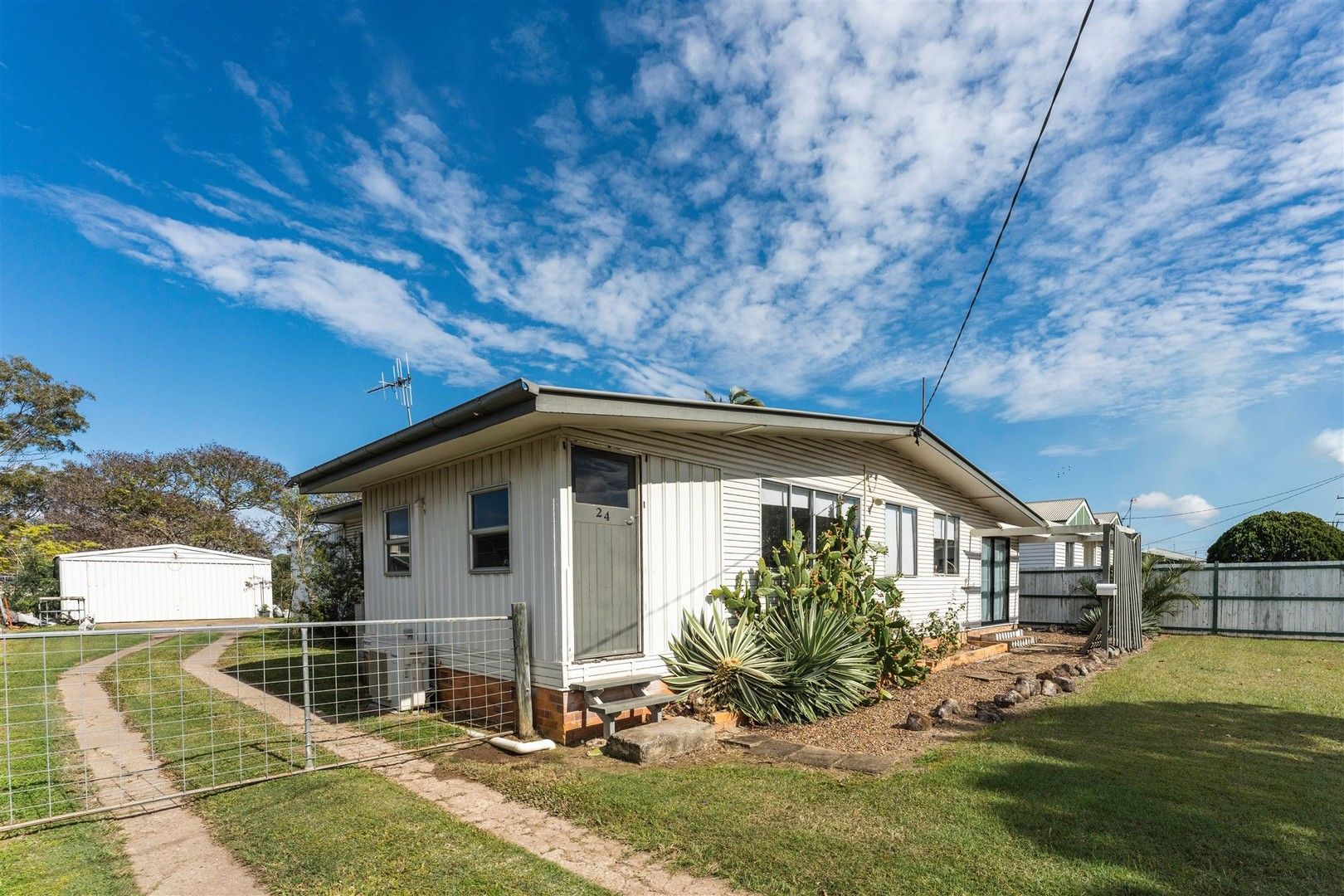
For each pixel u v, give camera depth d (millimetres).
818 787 4719
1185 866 3412
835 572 8547
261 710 7691
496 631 7012
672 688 7000
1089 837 3762
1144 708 7305
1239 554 19188
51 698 8531
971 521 14578
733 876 3422
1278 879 3281
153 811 4496
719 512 8008
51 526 29234
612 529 6770
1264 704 7473
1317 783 4672
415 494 8711
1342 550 18031
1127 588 12789
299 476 9773
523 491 6770
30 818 4383
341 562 15938
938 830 3893
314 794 4750
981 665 10750
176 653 13469
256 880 3496
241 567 27516
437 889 3348
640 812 4273
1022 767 5074
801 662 7137
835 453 10031
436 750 5922
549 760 5562
